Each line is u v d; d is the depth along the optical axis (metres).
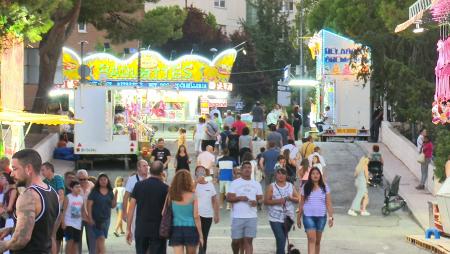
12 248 14.41
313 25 102.25
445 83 33.84
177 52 135.62
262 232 37.75
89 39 116.88
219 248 33.59
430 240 32.94
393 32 57.44
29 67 85.38
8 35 42.00
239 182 27.45
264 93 140.12
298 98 118.69
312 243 27.53
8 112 37.56
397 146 63.19
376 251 32.97
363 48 64.75
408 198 47.12
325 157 62.75
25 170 14.78
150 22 78.19
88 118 58.06
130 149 58.34
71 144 61.88
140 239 23.47
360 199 43.72
